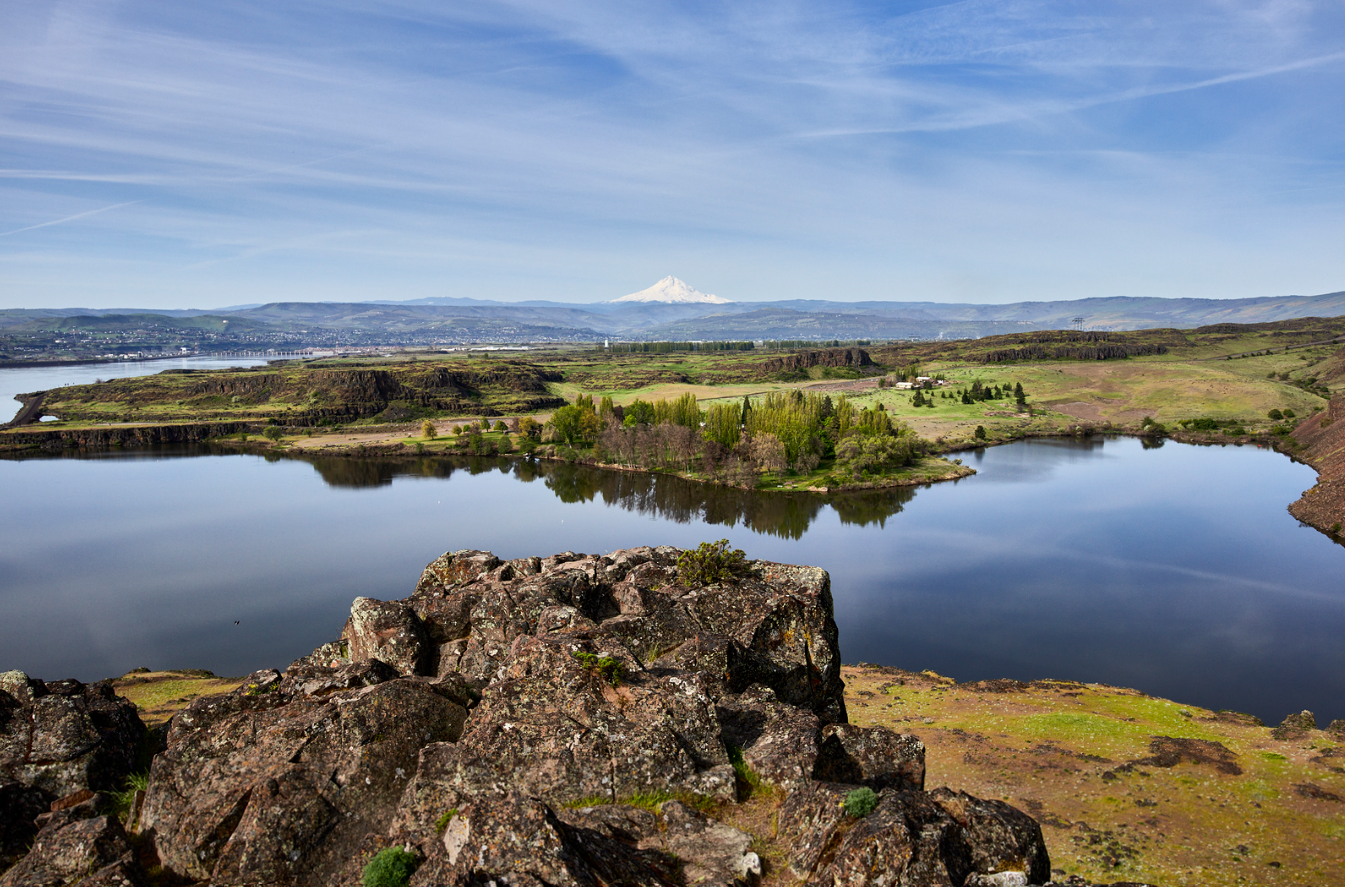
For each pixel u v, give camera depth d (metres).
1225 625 98.00
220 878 18.50
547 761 21.20
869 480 192.88
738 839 19.14
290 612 115.75
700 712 23.36
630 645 30.25
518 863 15.92
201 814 19.80
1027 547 136.38
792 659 31.64
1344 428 196.25
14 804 23.11
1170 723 55.41
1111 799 41.50
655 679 24.44
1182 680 81.50
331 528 167.38
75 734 25.64
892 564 127.56
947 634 96.38
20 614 115.69
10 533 166.75
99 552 150.62
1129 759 46.84
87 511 188.25
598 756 21.38
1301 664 85.25
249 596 123.38
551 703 23.12
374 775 21.38
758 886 17.92
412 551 148.50
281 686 26.84
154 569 138.75
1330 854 35.12
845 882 17.11
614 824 19.14
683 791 21.27
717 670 28.56
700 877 17.42
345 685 26.80
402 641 30.86
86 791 24.58
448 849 17.41
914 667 86.31
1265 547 132.75
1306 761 45.28
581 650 25.58
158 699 57.09
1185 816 39.25
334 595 123.81
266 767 21.27
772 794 21.89
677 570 36.25
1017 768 46.16
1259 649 89.88
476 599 33.47
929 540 142.75
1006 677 83.06
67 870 18.45
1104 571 121.81
